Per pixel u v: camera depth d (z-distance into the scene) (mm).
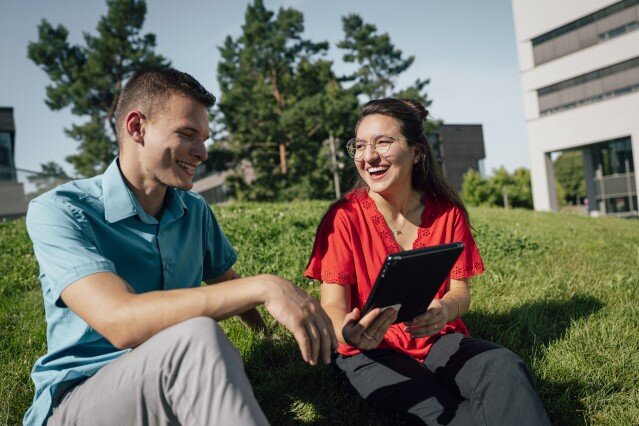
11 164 34344
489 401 1764
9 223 9266
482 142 68625
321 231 2332
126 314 1385
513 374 1797
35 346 3072
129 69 31922
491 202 49844
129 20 31312
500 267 4926
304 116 29422
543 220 11984
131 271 1863
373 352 2178
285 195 30172
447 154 65750
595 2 29953
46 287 1729
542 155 33781
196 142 1785
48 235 1618
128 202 1818
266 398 2385
